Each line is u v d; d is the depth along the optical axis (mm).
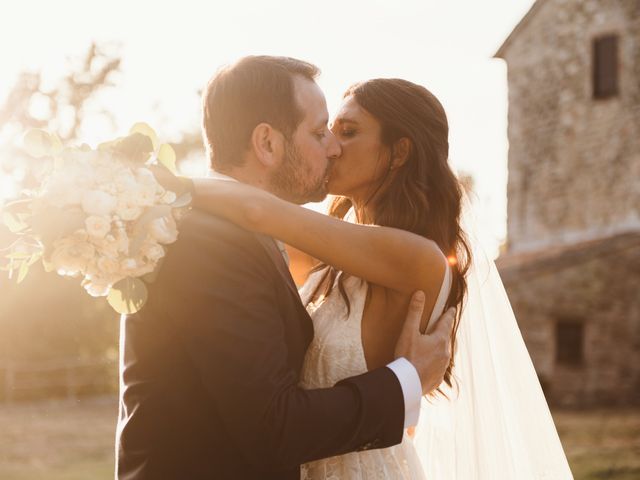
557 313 22609
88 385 26016
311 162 2516
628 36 22828
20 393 24875
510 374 2930
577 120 23781
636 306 22578
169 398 2250
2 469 12578
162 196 2252
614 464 12406
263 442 2146
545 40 24531
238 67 2492
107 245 2170
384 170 2766
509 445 2875
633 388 22531
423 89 2795
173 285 2221
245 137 2469
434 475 2912
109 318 28422
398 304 2580
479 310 2898
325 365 2586
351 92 2840
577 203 23719
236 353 2152
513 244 25188
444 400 2906
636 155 22594
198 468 2230
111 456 13961
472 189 2986
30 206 2234
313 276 2877
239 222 2338
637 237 22156
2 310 26781
